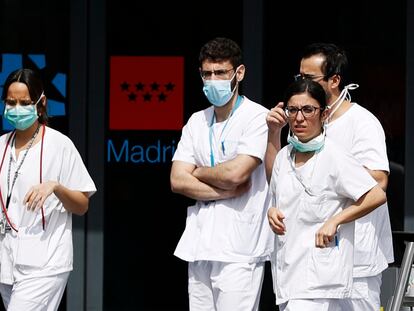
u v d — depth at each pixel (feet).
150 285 68.13
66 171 47.60
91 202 67.26
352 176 42.29
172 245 67.92
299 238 43.14
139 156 67.51
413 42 65.10
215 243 47.85
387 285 63.16
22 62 67.51
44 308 46.91
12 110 46.11
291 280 43.19
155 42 67.41
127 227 67.87
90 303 67.62
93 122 67.21
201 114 49.90
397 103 65.62
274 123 46.39
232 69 47.60
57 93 67.36
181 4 67.31
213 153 48.67
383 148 46.73
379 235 47.50
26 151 46.91
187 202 67.77
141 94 67.41
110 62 67.41
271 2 66.74
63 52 67.36
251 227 48.08
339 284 42.75
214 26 67.10
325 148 42.73
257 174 48.44
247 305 47.93
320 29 66.44
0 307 64.13
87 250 67.51
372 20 65.87
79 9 67.00
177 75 67.41
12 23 67.51
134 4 67.36
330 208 42.88
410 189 65.31
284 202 43.24
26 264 46.39
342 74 46.62
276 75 66.64
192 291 49.24
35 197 45.09
